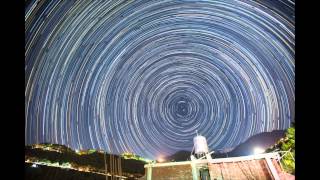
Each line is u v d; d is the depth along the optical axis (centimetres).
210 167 1245
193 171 1249
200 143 1438
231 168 1224
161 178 1245
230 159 1262
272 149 1602
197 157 1423
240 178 1168
